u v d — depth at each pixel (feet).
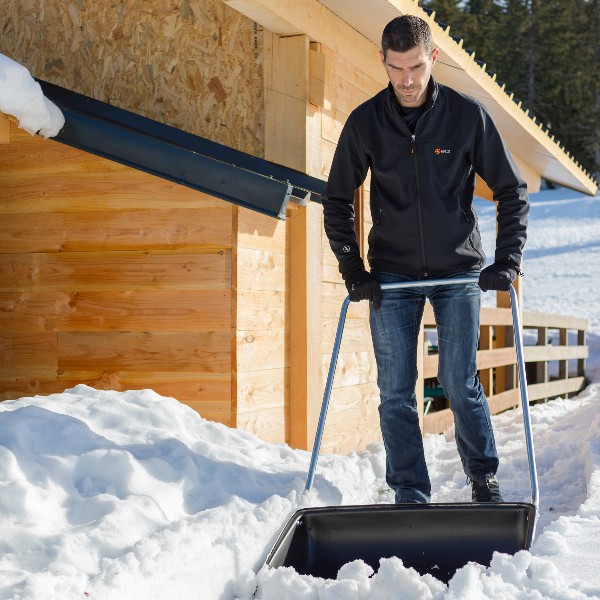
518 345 11.27
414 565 10.00
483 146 11.84
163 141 15.88
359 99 21.13
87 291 17.10
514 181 11.94
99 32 19.34
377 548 10.09
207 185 15.65
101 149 16.10
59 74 19.61
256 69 18.20
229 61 18.38
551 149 29.53
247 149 18.20
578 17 182.29
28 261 17.53
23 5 19.98
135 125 17.21
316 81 18.04
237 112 18.28
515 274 11.66
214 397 16.15
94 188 17.08
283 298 17.72
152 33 18.93
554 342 43.42
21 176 17.61
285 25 17.25
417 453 12.46
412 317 12.45
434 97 11.56
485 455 12.46
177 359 16.43
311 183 16.94
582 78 173.78
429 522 10.02
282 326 17.67
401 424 12.44
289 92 17.92
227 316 16.15
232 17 18.37
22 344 17.52
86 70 19.39
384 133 11.87
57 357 17.28
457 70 21.52
